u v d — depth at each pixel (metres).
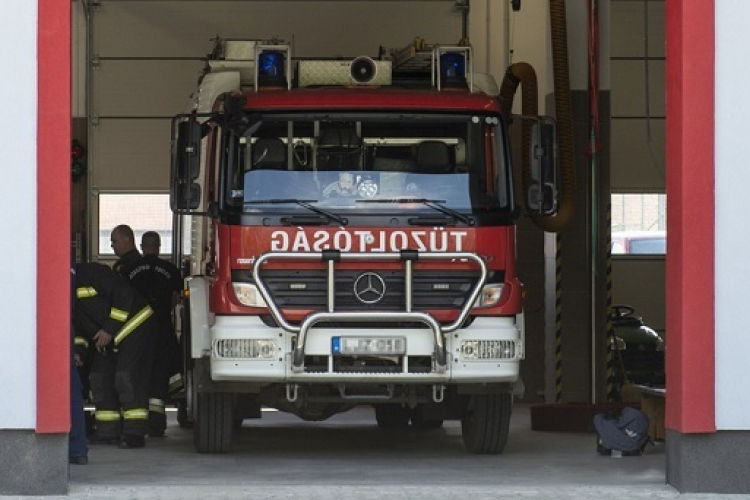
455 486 13.55
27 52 12.65
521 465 16.02
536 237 26.84
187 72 31.67
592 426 20.83
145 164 31.62
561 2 22.23
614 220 31.81
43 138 12.65
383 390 16.09
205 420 16.73
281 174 15.55
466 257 15.44
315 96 15.78
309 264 15.38
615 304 31.31
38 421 12.57
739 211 13.15
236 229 15.40
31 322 12.61
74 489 13.03
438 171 15.69
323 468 15.55
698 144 13.12
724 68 13.14
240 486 13.38
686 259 13.09
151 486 13.30
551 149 15.91
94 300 17.72
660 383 19.27
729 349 13.11
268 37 31.72
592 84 22.28
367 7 31.66
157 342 18.88
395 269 15.47
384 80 17.19
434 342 15.24
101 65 31.61
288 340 15.27
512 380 15.53
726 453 13.12
